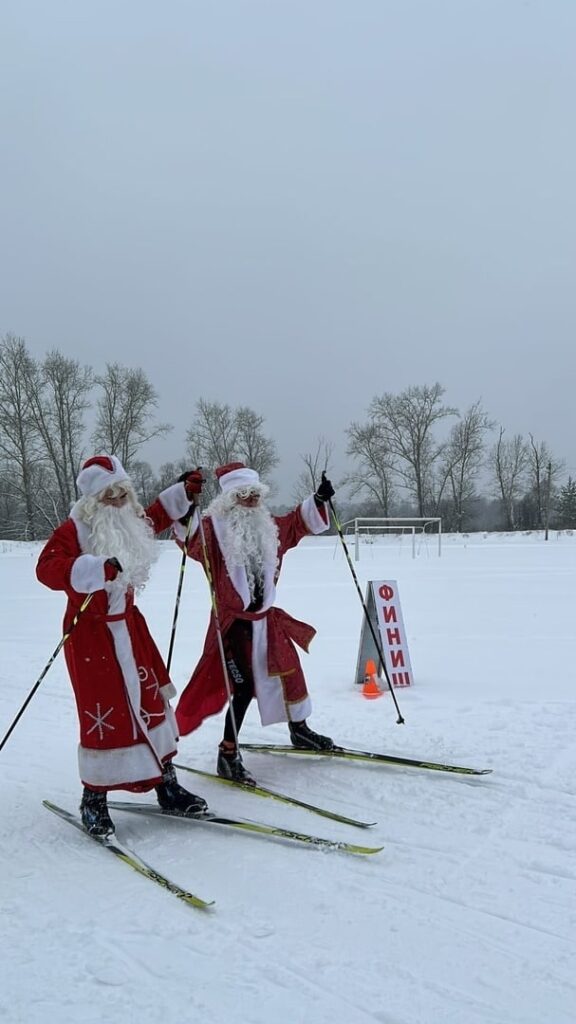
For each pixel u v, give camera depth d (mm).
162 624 9984
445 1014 2121
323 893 2848
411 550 29078
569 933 2523
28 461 45500
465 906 2717
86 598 3381
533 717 4910
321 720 5109
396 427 51750
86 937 2584
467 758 4227
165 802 3662
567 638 7965
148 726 3570
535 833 3277
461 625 9117
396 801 3721
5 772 4395
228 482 4277
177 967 2393
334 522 4695
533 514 55625
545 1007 2145
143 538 3676
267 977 2324
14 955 2486
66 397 46625
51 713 5742
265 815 3637
